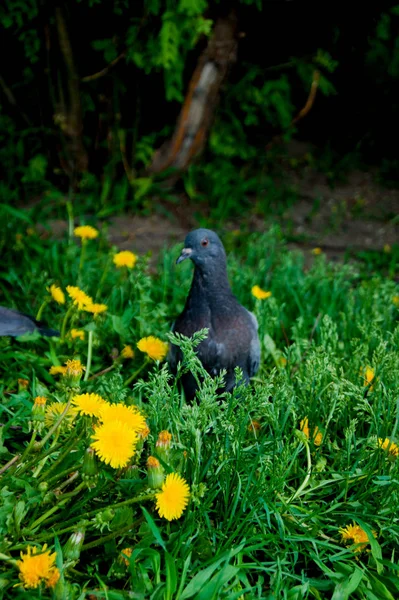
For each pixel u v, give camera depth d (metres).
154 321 1.78
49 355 1.66
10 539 1.23
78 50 2.70
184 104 2.80
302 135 3.53
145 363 1.58
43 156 2.74
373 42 3.25
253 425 1.47
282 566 1.29
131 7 2.58
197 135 2.82
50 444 1.37
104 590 1.20
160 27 2.59
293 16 2.90
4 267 2.06
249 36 2.98
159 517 1.31
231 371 1.61
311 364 1.49
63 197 2.72
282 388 1.39
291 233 2.68
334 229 2.78
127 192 2.78
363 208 3.00
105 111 2.78
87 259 2.15
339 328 1.84
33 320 1.48
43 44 2.66
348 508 1.37
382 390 1.48
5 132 2.75
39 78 2.75
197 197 2.81
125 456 1.18
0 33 2.70
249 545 1.31
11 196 2.65
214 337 1.59
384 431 1.45
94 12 2.62
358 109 3.49
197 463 1.30
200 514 1.30
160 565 1.26
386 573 1.28
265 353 1.75
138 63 2.58
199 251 1.58
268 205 2.86
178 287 1.98
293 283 2.03
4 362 1.67
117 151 2.78
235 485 1.34
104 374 1.67
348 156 3.34
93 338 1.69
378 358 1.50
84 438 1.27
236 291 1.98
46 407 1.33
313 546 1.32
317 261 2.14
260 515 1.33
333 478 1.40
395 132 3.47
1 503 1.23
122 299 1.86
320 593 1.28
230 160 3.08
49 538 1.24
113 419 1.21
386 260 2.47
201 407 1.31
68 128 2.73
